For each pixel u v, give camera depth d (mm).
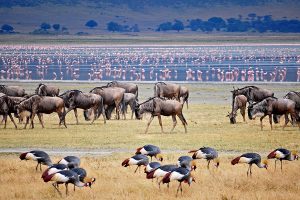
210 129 173500
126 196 92062
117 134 163500
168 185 95938
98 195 92625
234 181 102000
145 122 189625
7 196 92250
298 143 149125
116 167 114125
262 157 129250
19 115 171875
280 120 193625
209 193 94188
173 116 166750
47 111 174625
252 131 169000
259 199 91125
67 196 92125
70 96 183125
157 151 110625
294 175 107438
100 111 187250
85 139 155125
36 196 92438
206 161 120250
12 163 117812
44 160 104750
